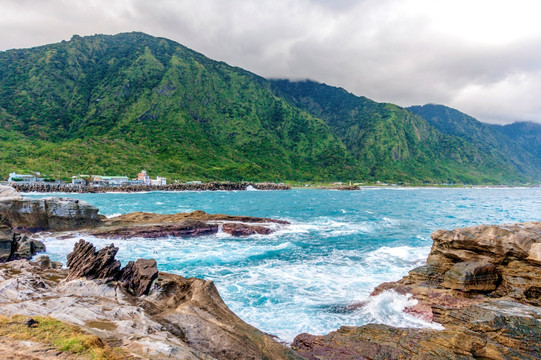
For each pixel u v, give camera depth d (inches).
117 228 1627.7
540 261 809.5
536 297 769.6
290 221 2317.9
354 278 1032.8
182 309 572.7
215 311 594.9
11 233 1199.6
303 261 1242.0
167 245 1493.6
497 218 2605.8
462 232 1009.5
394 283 925.8
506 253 885.2
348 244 1553.9
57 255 1232.8
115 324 464.8
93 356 327.6
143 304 589.0
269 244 1545.3
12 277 690.2
